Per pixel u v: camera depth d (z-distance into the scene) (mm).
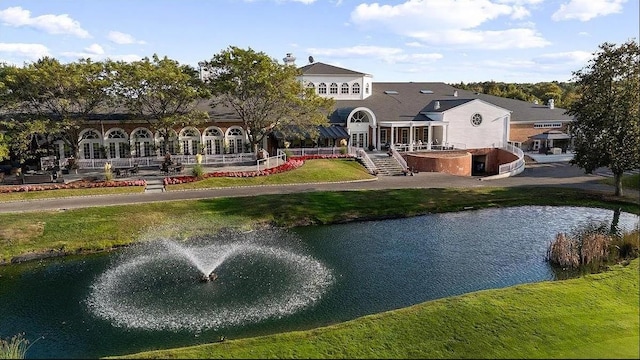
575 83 31656
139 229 23812
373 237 23328
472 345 11656
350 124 48875
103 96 35562
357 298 15719
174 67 37625
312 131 42125
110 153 40781
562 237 19438
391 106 54156
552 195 32344
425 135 53219
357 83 55250
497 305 13805
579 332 12188
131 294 16375
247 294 16172
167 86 36531
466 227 25062
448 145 51031
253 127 40906
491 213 28391
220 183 33312
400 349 11570
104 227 23531
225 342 12133
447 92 62000
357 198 30000
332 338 12156
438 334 12227
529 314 13203
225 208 27062
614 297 14555
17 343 12844
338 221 26375
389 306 15078
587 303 14016
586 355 10938
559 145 57844
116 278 18000
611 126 29516
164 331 13609
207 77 41281
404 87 61812
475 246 21672
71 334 13477
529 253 20562
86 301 15836
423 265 19062
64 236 22359
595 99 30156
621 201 30766
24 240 21656
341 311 14734
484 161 51406
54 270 19078
